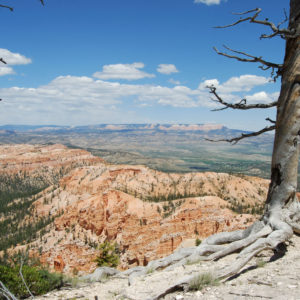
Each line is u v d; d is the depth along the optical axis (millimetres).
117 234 102438
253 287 7344
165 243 86062
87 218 114500
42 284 11375
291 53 11422
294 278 7496
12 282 10672
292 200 11438
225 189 169875
